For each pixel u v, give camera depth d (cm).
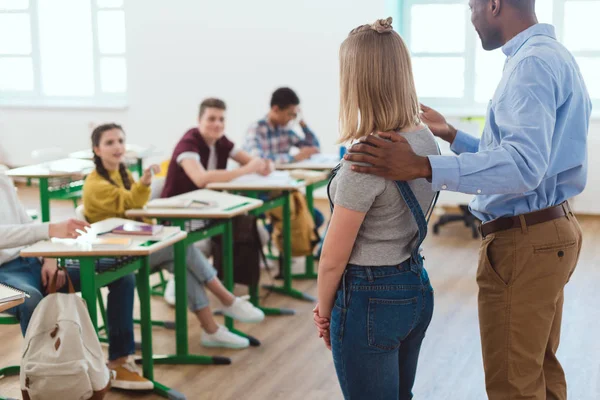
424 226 189
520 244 214
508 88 201
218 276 436
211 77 789
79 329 285
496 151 186
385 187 184
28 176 486
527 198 212
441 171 180
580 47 705
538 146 190
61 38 857
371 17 733
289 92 541
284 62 763
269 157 535
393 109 186
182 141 453
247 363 372
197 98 797
